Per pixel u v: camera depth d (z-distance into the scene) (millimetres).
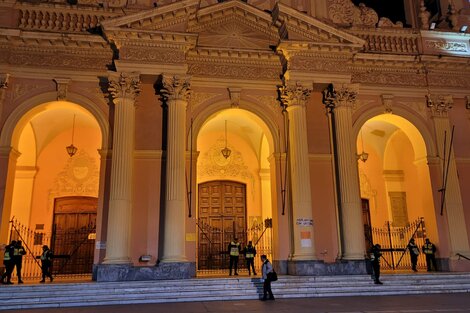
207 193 22016
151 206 16250
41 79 16703
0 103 16141
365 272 16062
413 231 21578
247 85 18000
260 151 22656
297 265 15711
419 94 19188
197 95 17641
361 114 18562
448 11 20984
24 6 17141
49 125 20656
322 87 18078
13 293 12570
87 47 16953
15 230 18656
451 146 18469
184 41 16703
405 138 22828
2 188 15617
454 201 18188
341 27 19422
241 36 18391
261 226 21578
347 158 17266
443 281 14805
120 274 14609
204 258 20875
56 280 15828
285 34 17719
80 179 21125
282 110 18109
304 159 16906
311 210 16547
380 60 18797
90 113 16812
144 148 16750
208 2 19203
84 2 18062
